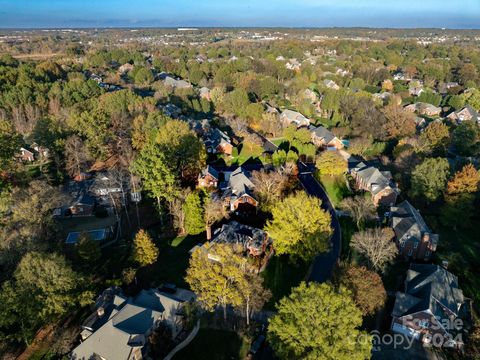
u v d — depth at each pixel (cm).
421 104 16688
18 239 5697
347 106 14562
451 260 6619
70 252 6794
